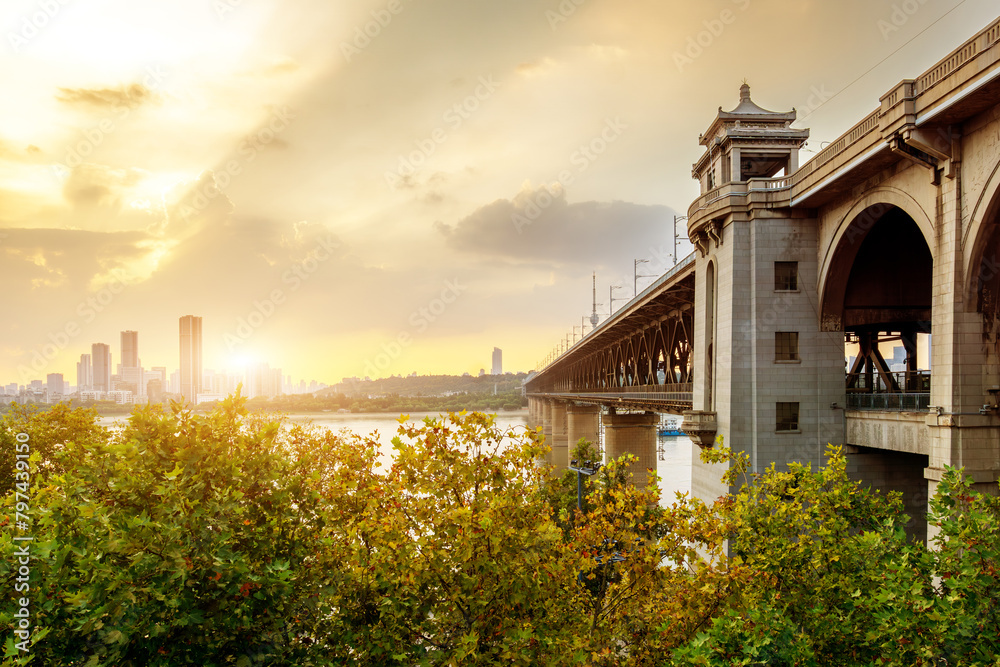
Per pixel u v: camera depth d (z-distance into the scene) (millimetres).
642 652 14469
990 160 22062
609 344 85375
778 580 15438
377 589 13477
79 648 11023
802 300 34188
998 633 11570
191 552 10773
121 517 10711
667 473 87375
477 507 13391
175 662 10672
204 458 12359
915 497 32875
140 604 10273
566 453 119562
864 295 34344
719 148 38125
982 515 12945
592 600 15828
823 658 14016
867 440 31281
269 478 12789
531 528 14281
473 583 12734
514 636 11969
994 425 23375
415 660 12500
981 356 23531
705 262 38625
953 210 23656
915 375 35344
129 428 12594
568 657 12719
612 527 15500
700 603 14672
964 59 21250
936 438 24328
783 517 16703
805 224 34344
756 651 12000
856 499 18562
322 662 11789
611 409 79500
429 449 14125
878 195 28500
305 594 12305
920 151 24406
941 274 24297
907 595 12008
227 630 11234
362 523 13656
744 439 34062
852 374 37094
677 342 55844
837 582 14875
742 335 34500
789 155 37031
